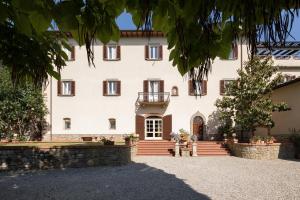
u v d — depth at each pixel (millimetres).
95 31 2002
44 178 12180
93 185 10609
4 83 23062
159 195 9070
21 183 11086
